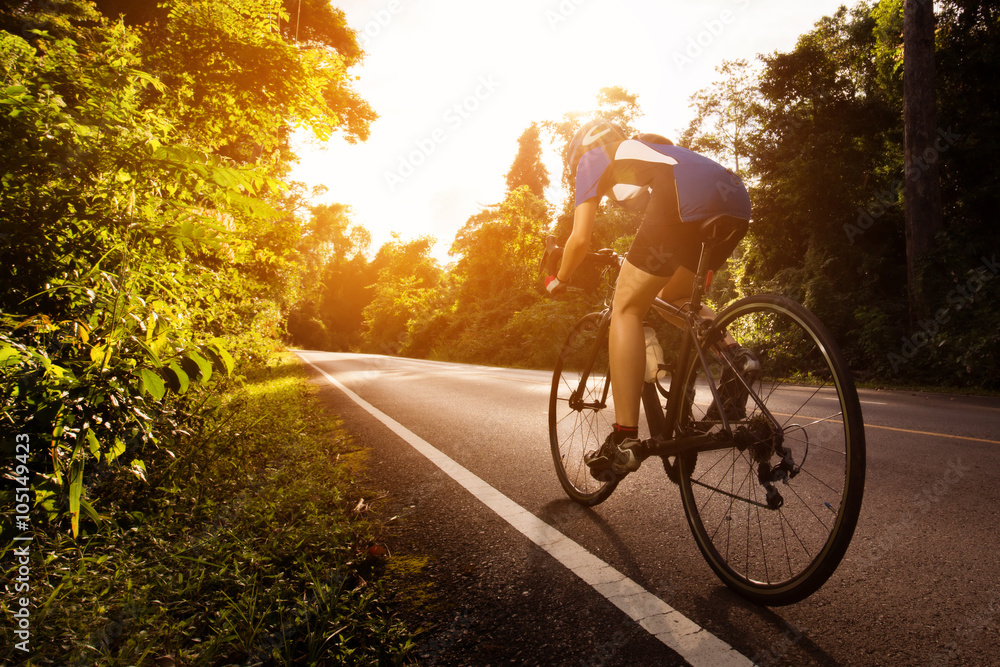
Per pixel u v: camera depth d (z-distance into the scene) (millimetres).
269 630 1671
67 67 2398
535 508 2768
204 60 4797
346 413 6082
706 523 2176
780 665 1457
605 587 1923
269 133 5645
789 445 1791
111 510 2334
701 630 1638
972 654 1469
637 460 2211
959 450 3906
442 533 2473
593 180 2318
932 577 1912
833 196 15703
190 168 2398
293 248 7586
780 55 16734
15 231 2039
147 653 1491
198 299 3242
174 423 2674
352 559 2184
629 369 2223
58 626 1558
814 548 2006
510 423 5207
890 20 15812
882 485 3021
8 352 1608
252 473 3283
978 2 13516
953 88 14062
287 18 5559
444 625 1717
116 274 2215
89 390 1812
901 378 11734
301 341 64938
